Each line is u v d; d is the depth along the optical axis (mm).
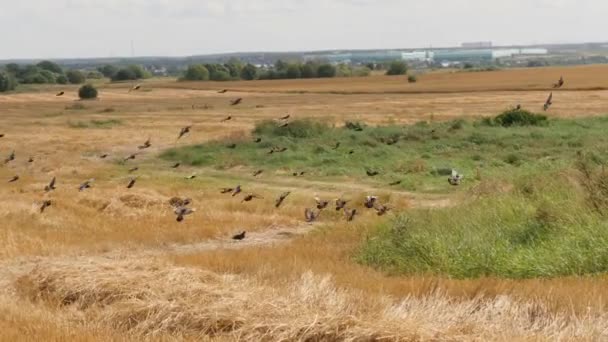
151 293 12492
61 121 86250
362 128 62125
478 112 82625
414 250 18344
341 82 174125
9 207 28922
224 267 16625
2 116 95188
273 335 10398
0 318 12438
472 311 11641
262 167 46281
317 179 40969
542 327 11031
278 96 133500
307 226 27094
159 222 27547
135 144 61500
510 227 18906
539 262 15734
